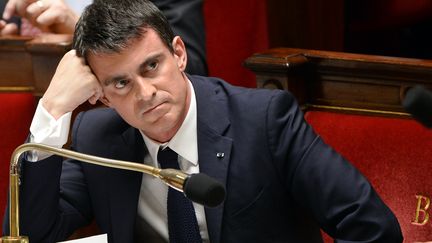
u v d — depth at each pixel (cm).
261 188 630
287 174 629
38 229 638
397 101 673
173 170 506
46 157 623
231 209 629
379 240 593
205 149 634
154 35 577
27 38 813
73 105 622
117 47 570
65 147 784
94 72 614
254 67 710
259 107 638
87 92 620
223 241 630
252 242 630
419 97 412
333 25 1166
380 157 663
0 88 825
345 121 684
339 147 677
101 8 580
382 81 676
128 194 650
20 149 559
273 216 633
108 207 659
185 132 634
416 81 663
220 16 1077
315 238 659
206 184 482
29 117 812
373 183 663
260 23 1093
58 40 796
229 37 1084
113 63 576
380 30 1164
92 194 665
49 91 625
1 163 813
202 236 636
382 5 1146
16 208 564
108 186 657
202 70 826
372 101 685
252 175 629
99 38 576
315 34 1158
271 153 629
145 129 598
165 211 649
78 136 672
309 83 711
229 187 629
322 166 615
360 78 685
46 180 626
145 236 655
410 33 1166
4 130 812
